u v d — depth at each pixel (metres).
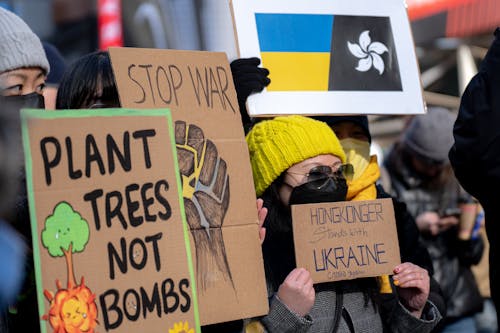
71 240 5.23
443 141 10.65
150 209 5.53
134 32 13.38
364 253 6.95
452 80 17.91
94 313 5.23
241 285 6.16
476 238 10.88
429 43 16.95
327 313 6.89
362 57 7.53
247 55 7.13
